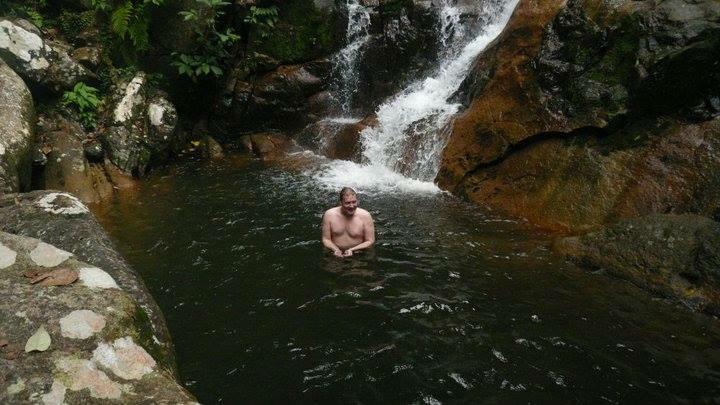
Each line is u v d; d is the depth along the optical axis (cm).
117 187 716
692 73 534
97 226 366
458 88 786
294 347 373
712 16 535
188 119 905
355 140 830
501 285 451
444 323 397
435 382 334
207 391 329
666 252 439
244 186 723
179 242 552
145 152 771
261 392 328
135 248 540
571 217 555
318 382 336
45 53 734
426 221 593
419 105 821
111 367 229
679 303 410
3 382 211
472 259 500
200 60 848
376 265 491
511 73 673
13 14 769
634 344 367
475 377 338
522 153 638
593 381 332
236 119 905
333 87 914
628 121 570
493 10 885
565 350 362
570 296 431
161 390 224
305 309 421
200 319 411
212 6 849
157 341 280
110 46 827
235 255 519
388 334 385
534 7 684
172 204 662
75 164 690
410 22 884
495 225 579
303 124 909
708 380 330
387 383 335
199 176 772
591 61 604
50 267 275
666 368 342
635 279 442
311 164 811
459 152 695
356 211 525
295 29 891
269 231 573
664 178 520
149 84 843
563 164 594
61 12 821
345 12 891
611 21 596
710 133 518
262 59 895
